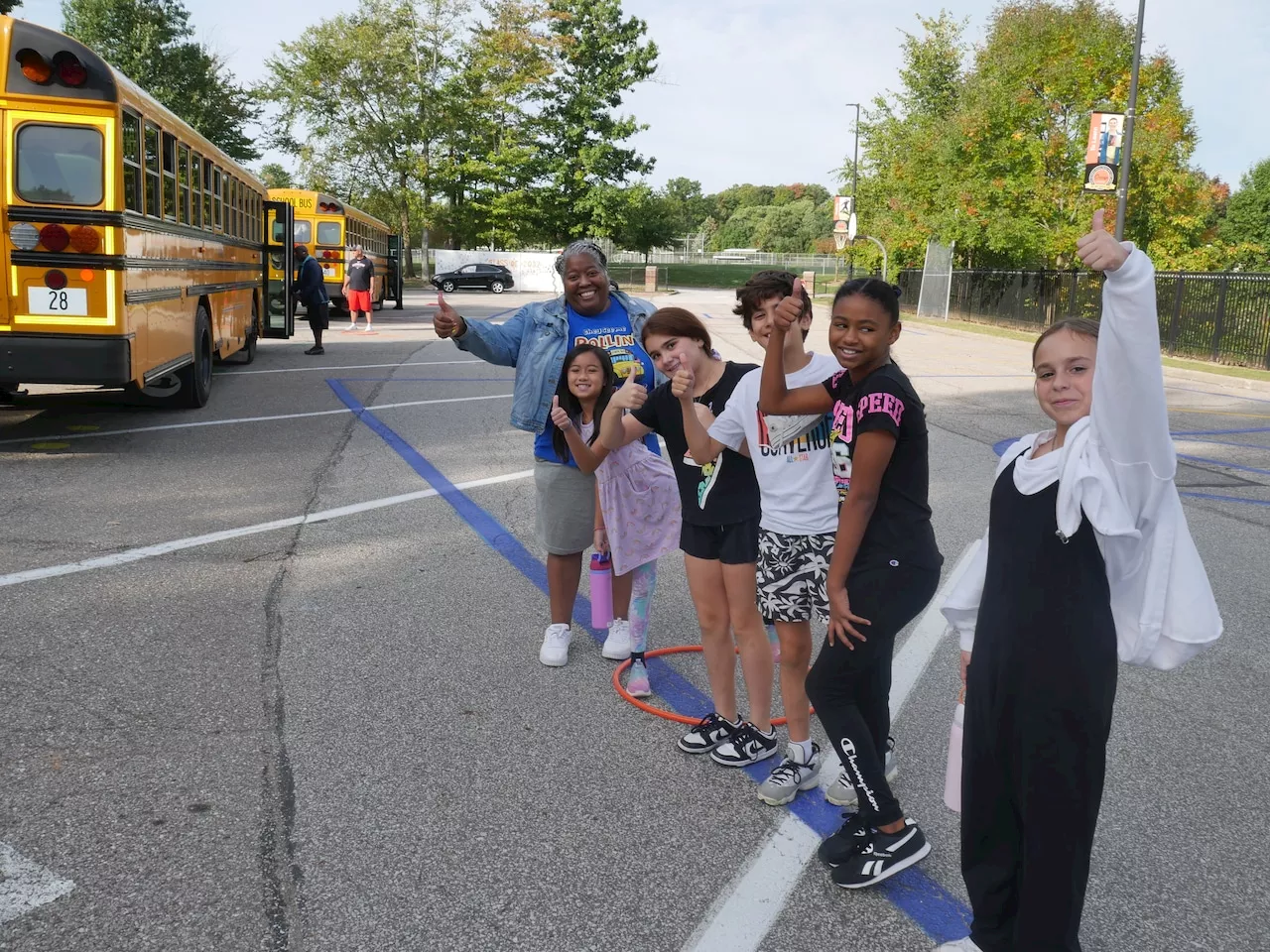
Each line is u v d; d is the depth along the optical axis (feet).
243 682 13.56
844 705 9.49
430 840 10.04
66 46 24.95
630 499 13.24
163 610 16.10
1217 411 44.83
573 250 14.52
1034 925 7.21
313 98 161.17
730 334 81.61
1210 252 89.25
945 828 10.59
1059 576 7.05
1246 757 12.34
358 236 95.81
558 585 14.57
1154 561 6.87
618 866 9.70
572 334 14.44
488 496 24.35
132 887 9.12
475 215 181.68
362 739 12.12
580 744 12.23
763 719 11.93
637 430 12.62
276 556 19.12
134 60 153.69
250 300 50.11
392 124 163.43
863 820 9.50
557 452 14.05
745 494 11.44
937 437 33.96
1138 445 6.64
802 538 10.47
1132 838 10.46
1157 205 87.86
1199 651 6.91
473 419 35.47
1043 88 93.15
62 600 16.37
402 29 164.04
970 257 113.09
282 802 10.64
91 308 25.80
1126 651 7.06
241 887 9.18
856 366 9.23
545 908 9.00
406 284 167.22
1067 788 7.05
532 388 14.05
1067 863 7.09
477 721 12.73
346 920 8.76
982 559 7.77
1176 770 11.99
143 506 22.41
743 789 11.26
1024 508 7.26
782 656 11.01
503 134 177.88
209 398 38.93
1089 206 88.79
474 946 8.47
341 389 42.52
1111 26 88.79
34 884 9.12
